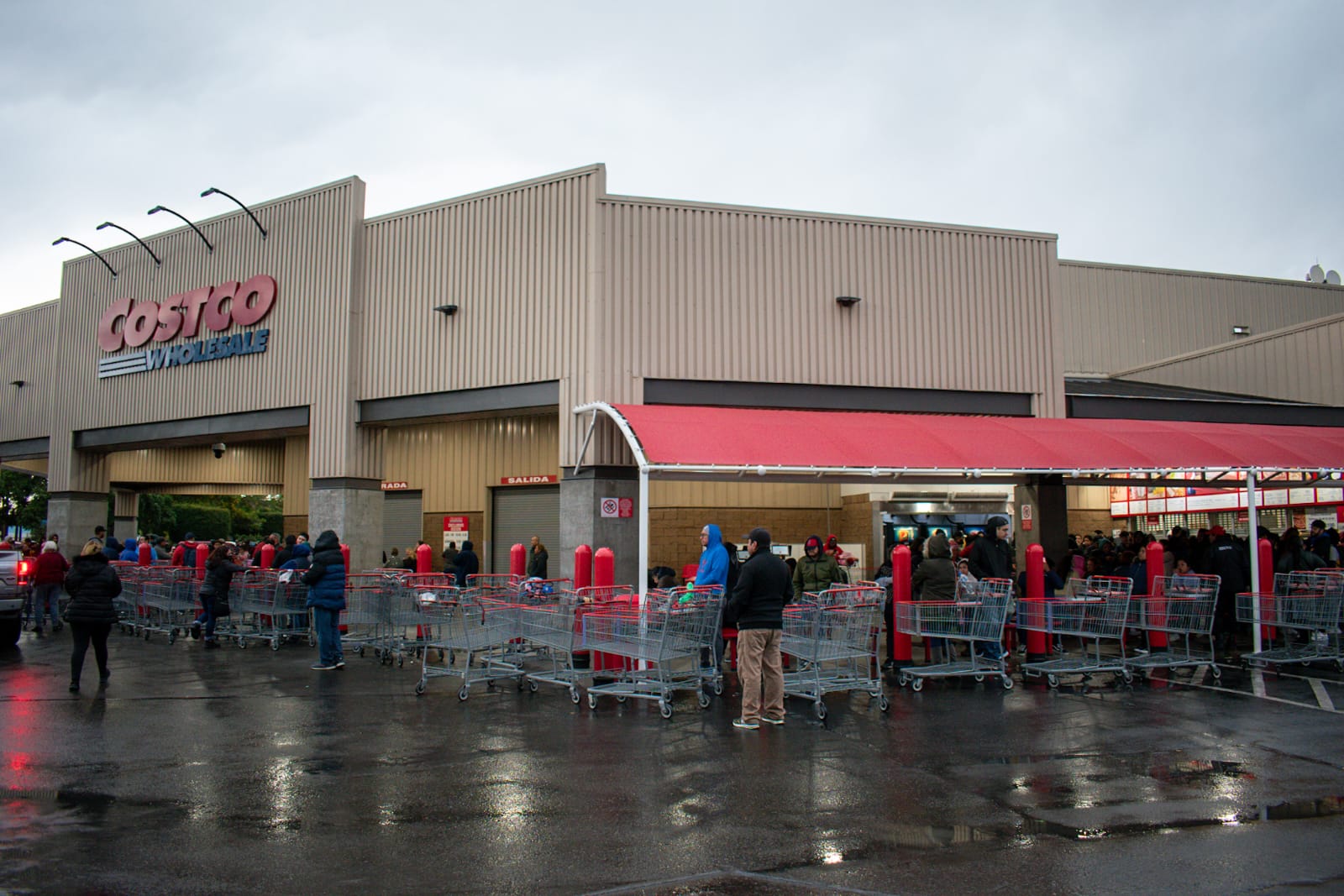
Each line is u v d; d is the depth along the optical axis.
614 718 9.64
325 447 20.58
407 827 5.99
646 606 10.08
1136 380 26.27
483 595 12.27
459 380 19.30
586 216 18.20
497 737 8.68
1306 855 5.47
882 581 12.95
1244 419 20.45
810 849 5.59
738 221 18.62
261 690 11.19
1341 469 15.56
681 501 22.75
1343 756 7.95
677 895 4.87
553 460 23.89
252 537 58.81
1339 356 20.55
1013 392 19.55
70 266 26.80
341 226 20.98
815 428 15.59
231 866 5.28
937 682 11.83
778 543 23.22
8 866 5.26
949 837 5.81
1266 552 14.94
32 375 28.19
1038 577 13.09
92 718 9.47
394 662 13.52
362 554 20.45
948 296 19.45
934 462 14.79
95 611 11.23
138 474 28.72
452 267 19.70
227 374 22.64
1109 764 7.66
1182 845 5.66
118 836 5.81
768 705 9.37
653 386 17.94
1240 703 10.37
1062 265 27.27
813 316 18.73
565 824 6.07
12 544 21.22
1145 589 13.95
